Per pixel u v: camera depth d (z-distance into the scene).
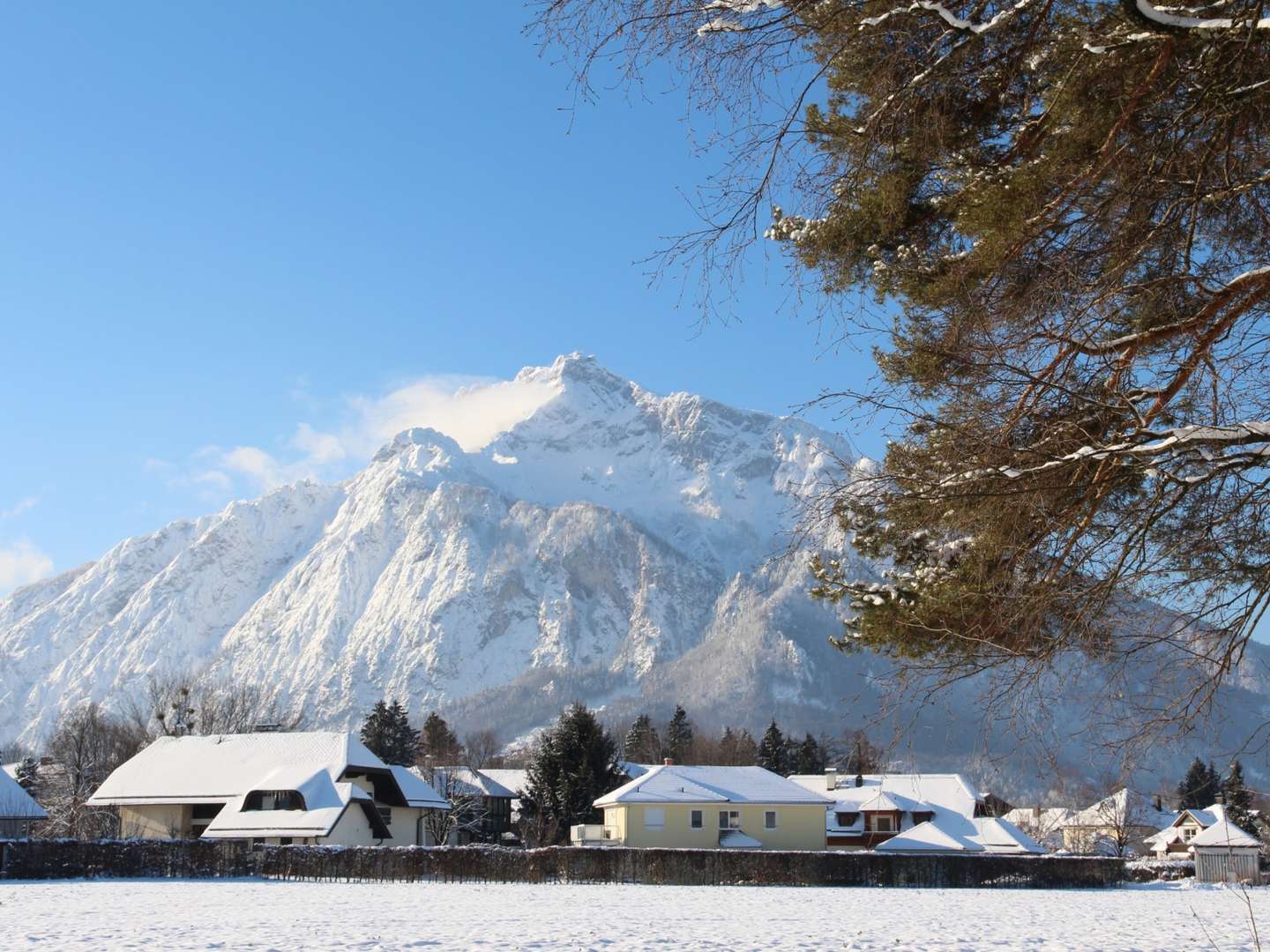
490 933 22.53
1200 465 7.32
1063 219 7.88
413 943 20.30
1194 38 6.75
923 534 8.89
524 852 46.81
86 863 45.81
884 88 7.91
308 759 57.59
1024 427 8.11
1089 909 32.97
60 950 18.70
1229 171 7.24
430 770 76.56
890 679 8.50
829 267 9.12
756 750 128.38
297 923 24.81
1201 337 7.49
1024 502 7.80
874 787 74.31
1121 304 7.84
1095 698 7.68
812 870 47.00
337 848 46.41
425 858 46.56
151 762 59.69
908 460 8.42
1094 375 7.90
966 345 7.82
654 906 32.25
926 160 8.48
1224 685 7.37
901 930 24.33
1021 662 7.91
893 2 7.45
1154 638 7.59
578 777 70.19
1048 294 7.50
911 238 9.02
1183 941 21.39
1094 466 7.70
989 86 8.16
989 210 7.77
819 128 8.17
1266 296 7.13
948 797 72.25
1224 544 7.59
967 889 45.75
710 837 61.91
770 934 22.81
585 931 23.36
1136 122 7.48
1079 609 7.67
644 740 129.12
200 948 18.98
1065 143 7.61
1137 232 7.52
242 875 46.91
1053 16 7.69
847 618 8.96
